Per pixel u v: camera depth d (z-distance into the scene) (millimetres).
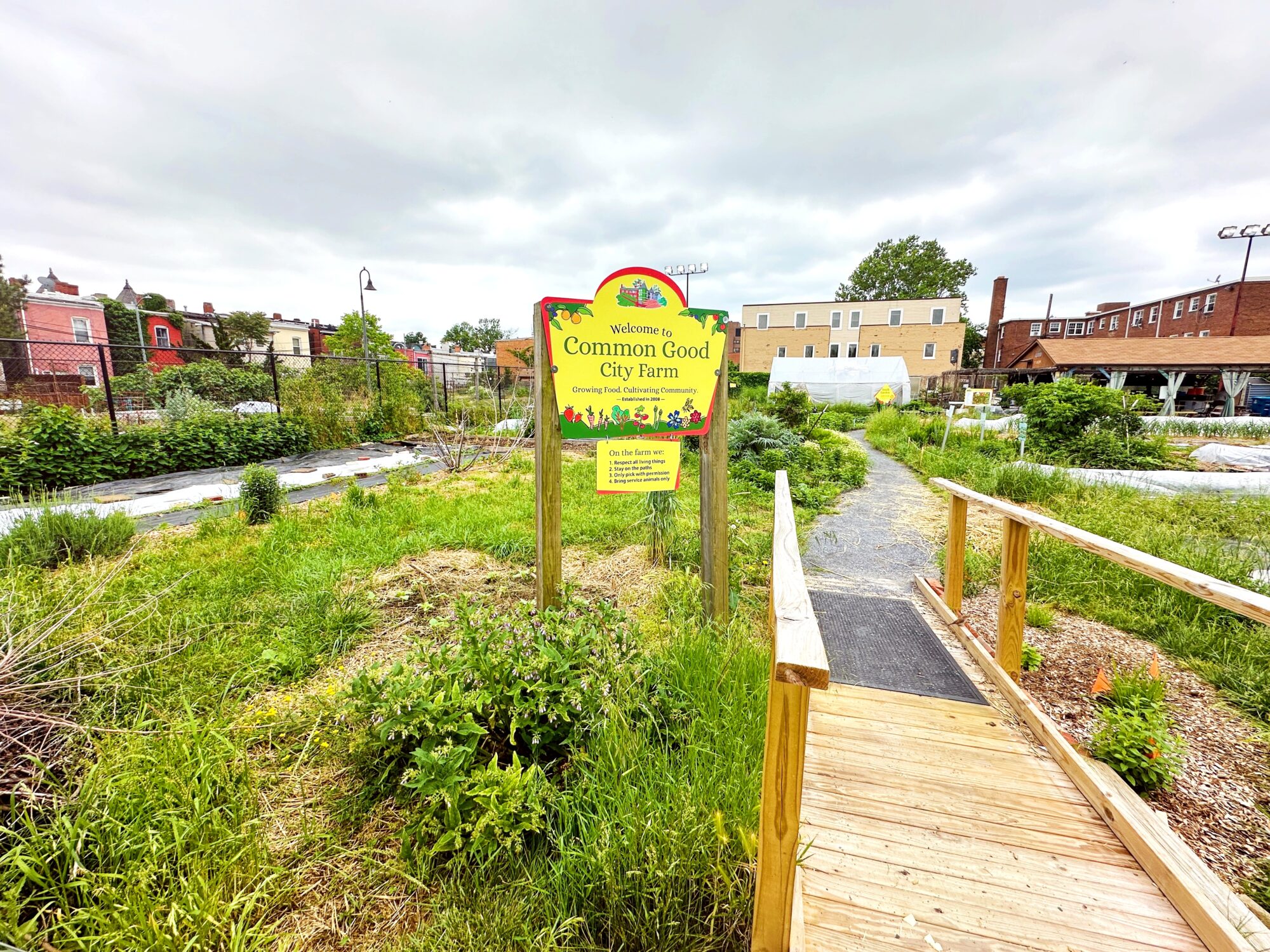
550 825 1717
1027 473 6961
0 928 1349
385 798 1938
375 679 2059
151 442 8992
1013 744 2232
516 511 5965
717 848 1568
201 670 2625
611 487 3133
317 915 1542
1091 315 44719
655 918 1418
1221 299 30188
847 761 2119
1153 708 2295
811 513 6355
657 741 2107
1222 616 3301
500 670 2068
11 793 1674
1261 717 2525
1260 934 1351
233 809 1811
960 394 30359
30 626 2264
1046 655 3105
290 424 11484
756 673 2447
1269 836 1806
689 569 4055
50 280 32406
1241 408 24562
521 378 24016
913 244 56625
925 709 2494
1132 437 9820
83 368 24406
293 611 3289
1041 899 1521
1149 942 1395
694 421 3201
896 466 10438
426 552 4684
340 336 38031
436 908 1515
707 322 3135
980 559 4488
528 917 1493
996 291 50281
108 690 2350
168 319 31219
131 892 1455
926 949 1379
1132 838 1673
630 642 2492
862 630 3363
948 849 1694
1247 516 5477
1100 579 3898
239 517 5363
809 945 1396
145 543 4676
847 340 41594
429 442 13430
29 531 4113
